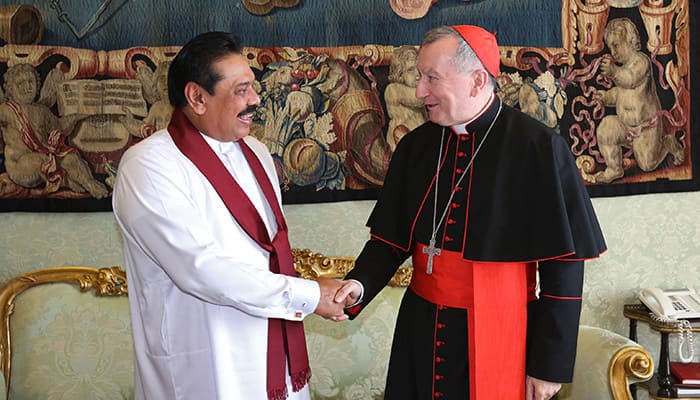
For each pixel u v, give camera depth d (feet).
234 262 6.99
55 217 10.93
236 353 7.18
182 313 7.23
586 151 11.23
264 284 7.00
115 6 10.60
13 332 10.31
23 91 10.53
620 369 8.86
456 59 7.02
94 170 10.71
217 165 7.34
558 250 6.84
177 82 7.17
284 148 10.93
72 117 10.62
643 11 11.19
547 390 7.02
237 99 7.09
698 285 11.80
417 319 7.45
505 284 7.07
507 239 7.05
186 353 7.23
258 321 7.29
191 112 7.30
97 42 10.62
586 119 11.21
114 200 7.27
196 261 6.88
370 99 10.98
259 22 10.80
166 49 10.69
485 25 11.02
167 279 7.27
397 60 10.95
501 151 7.26
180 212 6.95
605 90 11.21
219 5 10.71
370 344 10.66
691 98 11.34
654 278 11.73
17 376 10.21
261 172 7.88
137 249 7.29
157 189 6.97
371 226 8.09
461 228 7.23
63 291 10.48
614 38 11.18
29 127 10.58
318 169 10.99
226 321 7.18
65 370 10.30
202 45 7.06
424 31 10.96
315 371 10.56
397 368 7.67
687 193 11.64
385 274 7.95
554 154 7.10
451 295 7.22
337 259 10.75
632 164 11.33
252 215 7.41
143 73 10.69
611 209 11.55
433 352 7.27
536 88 11.10
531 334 7.29
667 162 11.39
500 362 7.06
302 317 7.36
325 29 10.89
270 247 7.47
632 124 11.28
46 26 10.53
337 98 10.94
